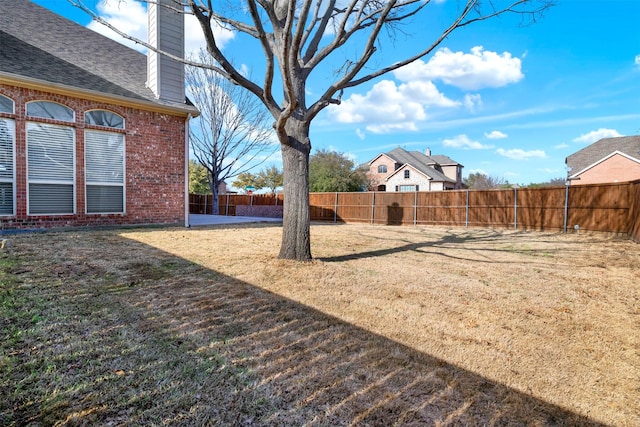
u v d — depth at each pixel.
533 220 13.44
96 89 8.43
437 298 4.15
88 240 6.75
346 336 2.99
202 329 2.98
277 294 4.00
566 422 2.00
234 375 2.29
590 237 10.77
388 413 1.98
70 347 2.53
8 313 3.03
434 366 2.54
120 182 8.98
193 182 34.12
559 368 2.61
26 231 7.55
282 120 4.99
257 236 8.83
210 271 4.84
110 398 1.97
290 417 1.90
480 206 14.84
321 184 30.84
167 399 2.00
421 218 16.39
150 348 2.59
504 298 4.26
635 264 6.48
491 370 2.53
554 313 3.79
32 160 7.65
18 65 7.65
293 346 2.76
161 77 9.56
